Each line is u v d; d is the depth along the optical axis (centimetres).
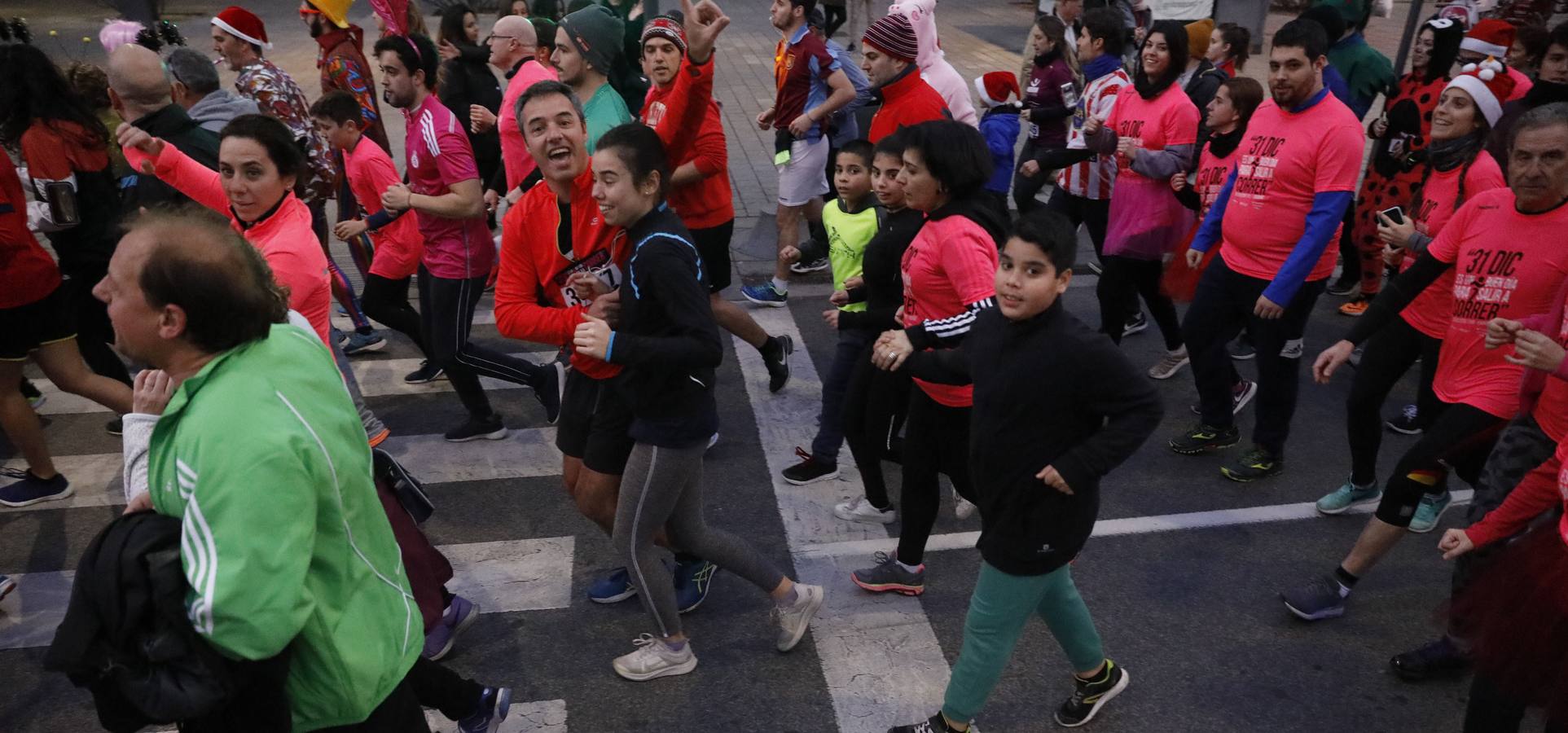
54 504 494
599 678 377
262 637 195
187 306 199
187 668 200
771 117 732
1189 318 511
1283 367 489
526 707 362
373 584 230
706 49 445
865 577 421
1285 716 357
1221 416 524
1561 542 273
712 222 564
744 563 369
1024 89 1048
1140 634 399
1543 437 319
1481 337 366
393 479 318
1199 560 446
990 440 293
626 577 417
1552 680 273
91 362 526
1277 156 461
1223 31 693
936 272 361
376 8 819
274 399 204
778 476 514
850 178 474
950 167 348
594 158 308
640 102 888
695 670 379
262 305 209
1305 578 433
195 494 195
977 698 319
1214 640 396
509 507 490
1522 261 352
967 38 1734
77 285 506
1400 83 657
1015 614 306
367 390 617
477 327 711
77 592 204
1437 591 424
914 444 388
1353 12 748
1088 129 559
